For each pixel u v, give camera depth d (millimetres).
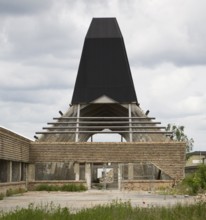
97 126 64750
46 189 49406
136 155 52094
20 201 32219
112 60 68375
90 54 68625
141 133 59500
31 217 16656
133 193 43094
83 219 16203
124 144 52188
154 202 29125
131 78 68125
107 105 69312
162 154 52125
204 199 23141
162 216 17062
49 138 59281
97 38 69125
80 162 51938
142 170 54844
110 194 41531
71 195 40188
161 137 59812
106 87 67312
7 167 43438
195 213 17266
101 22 70500
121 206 19688
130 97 66812
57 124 61562
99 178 61469
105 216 16641
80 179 53750
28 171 51875
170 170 51938
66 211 17672
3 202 31188
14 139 43906
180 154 52125
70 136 60188
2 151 39375
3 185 39719
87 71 67938
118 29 69875
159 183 50812
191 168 70812
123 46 69062
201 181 39906
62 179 53938
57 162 52000
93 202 30109
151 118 62125
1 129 38719
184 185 43562
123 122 61344
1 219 16359
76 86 67500
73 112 66500
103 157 51969
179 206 19250
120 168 52156
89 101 66688
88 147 52125
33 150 52062
